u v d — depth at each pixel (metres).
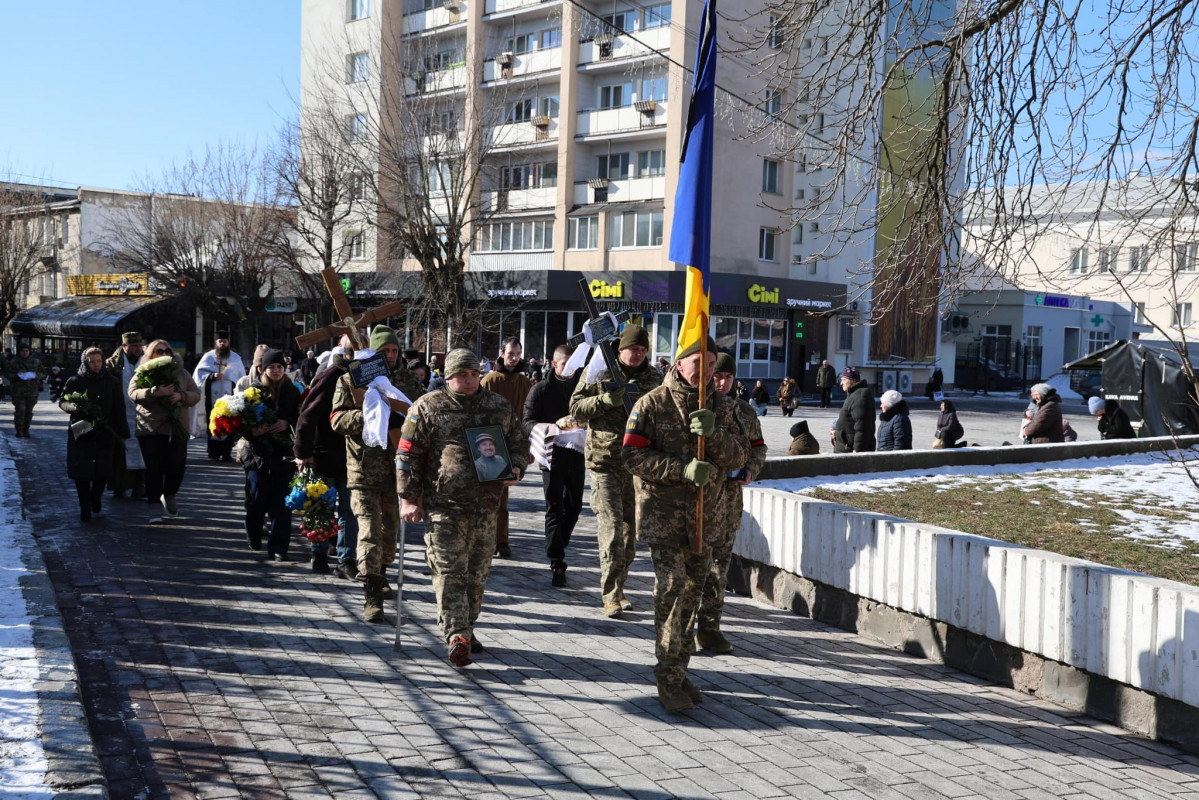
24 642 5.57
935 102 9.85
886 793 4.21
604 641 6.41
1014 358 55.88
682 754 4.59
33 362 19.42
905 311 10.39
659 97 39.50
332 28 44.69
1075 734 5.00
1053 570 5.39
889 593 6.48
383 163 31.30
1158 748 4.84
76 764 4.02
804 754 4.62
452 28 42.84
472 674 5.69
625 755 4.56
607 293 39.56
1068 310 58.88
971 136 9.60
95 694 5.19
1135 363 19.44
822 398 39.03
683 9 37.69
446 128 32.06
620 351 7.00
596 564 8.83
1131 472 11.16
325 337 7.07
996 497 9.12
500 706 5.18
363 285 36.91
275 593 7.44
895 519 6.57
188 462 15.18
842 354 45.06
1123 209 9.21
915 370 49.19
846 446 13.12
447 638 5.73
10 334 54.44
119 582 7.57
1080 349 60.44
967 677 5.91
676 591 5.15
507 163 43.66
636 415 5.25
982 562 5.81
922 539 6.23
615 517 6.94
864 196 10.23
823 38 10.45
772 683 5.68
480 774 4.31
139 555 8.55
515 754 4.54
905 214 10.07
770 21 10.55
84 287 50.72
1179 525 7.82
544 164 42.94
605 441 6.94
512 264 43.50
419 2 44.44
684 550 5.25
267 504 8.80
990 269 9.74
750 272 41.19
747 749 4.67
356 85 37.28
